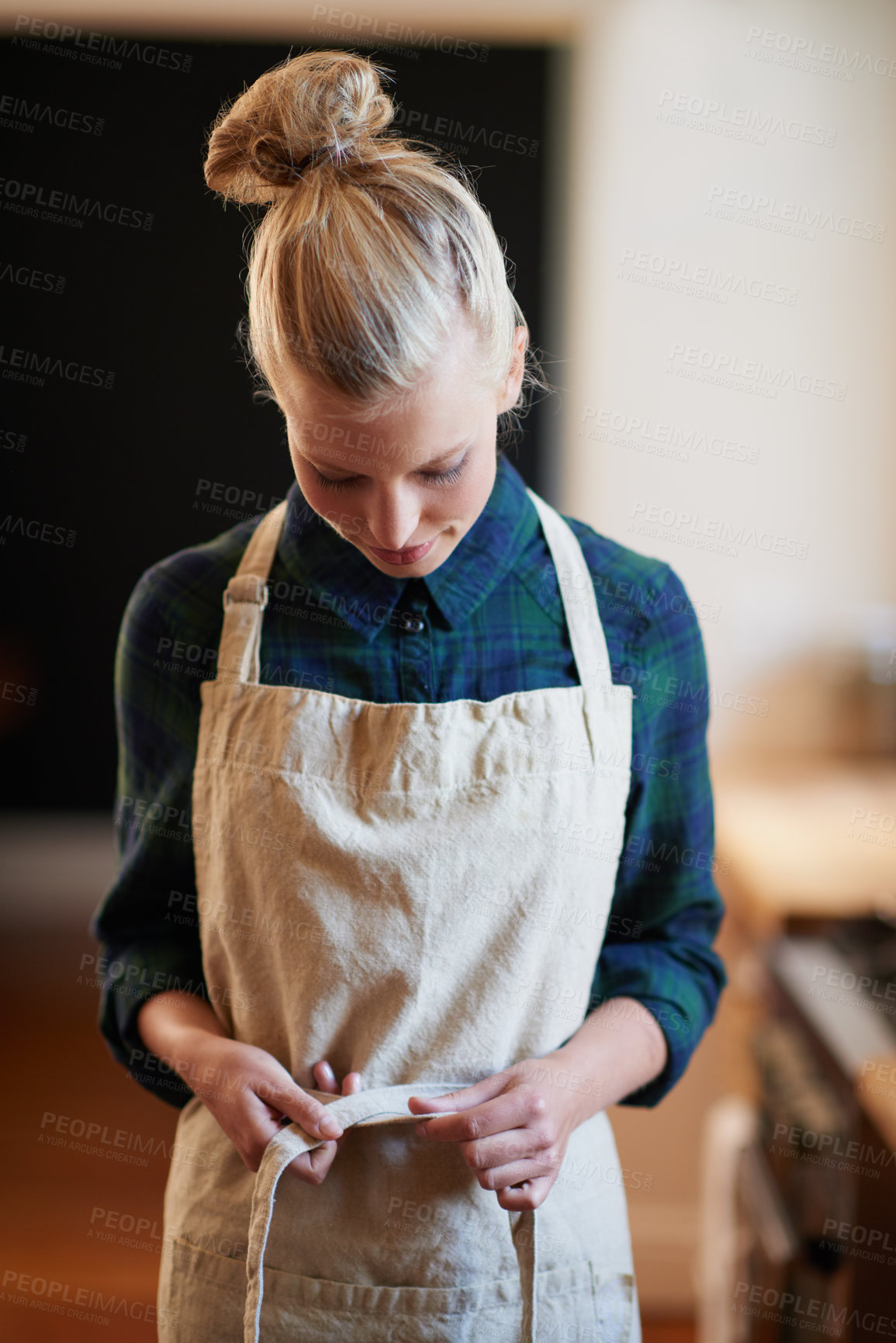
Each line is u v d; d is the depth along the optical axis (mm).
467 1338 916
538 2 2531
